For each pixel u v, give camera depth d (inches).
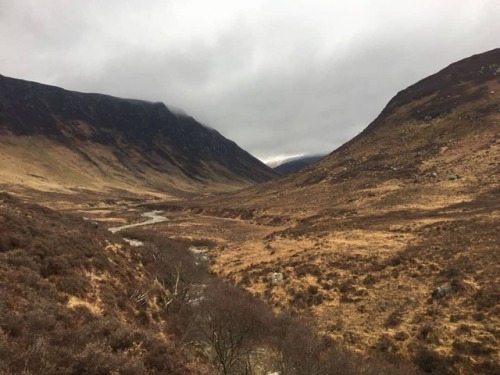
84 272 893.2
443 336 928.9
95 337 498.6
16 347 382.9
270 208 3577.8
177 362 475.8
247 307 944.9
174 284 1173.7
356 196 3132.4
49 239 942.4
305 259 1582.2
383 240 1717.5
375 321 1059.3
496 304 980.6
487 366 813.2
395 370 819.4
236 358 770.8
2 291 563.5
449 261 1285.7
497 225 1568.7
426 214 2175.2
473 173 2925.7
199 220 3563.0
